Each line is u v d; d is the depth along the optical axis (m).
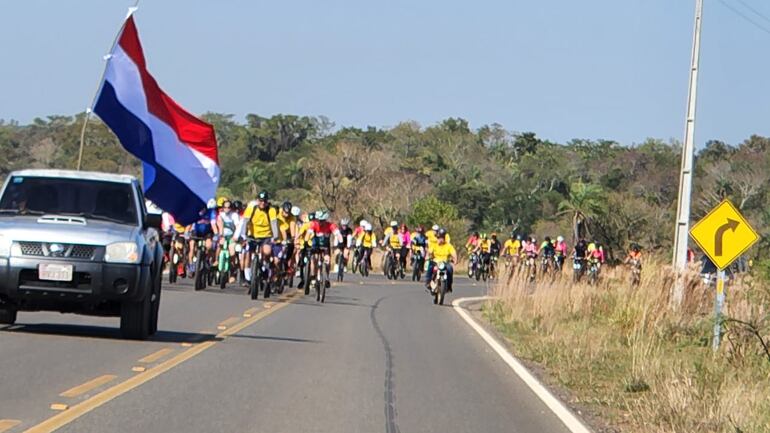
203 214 73.56
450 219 193.88
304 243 74.81
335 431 28.16
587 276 101.56
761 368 45.81
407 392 35.56
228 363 39.16
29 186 44.44
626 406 35.56
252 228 70.38
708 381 40.31
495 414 32.53
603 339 55.59
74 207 44.12
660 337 56.66
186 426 27.39
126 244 41.50
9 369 34.28
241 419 28.83
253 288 70.00
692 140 70.25
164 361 38.44
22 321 48.38
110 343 42.31
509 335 59.97
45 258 40.47
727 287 61.81
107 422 27.17
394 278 121.31
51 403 29.17
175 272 80.12
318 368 39.59
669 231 188.25
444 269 81.31
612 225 184.25
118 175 45.84
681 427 32.00
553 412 33.66
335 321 59.66
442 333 57.66
